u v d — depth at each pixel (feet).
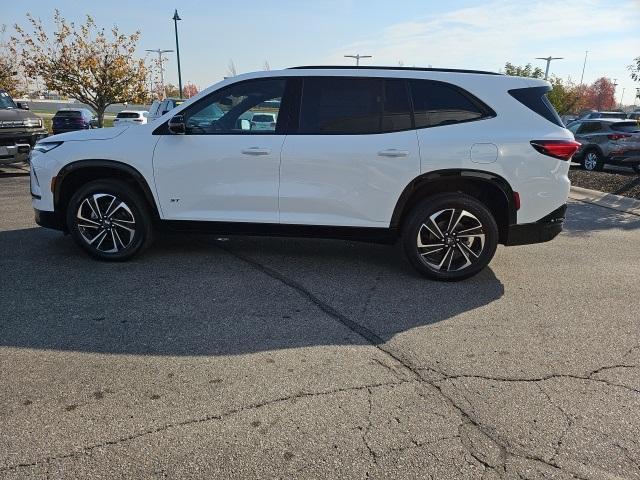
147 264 16.84
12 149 37.78
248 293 14.56
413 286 15.47
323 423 8.76
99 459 7.82
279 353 11.14
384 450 8.13
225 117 16.02
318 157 15.34
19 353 10.87
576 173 44.34
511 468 7.79
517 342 11.90
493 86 15.35
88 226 16.75
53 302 13.60
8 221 22.72
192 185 16.03
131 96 78.84
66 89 75.20
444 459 7.96
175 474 7.55
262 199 15.83
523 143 14.87
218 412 9.00
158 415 8.87
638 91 43.80
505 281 16.14
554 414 9.12
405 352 11.31
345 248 19.38
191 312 13.17
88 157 16.14
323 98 15.62
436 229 15.46
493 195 15.67
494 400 9.52
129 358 10.77
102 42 75.72
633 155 49.21
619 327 12.82
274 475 7.57
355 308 13.71
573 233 22.99
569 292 15.24
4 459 7.77
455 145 14.90
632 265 18.01
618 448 8.28
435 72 15.52
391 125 15.31
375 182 15.28
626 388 10.01
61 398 9.30
